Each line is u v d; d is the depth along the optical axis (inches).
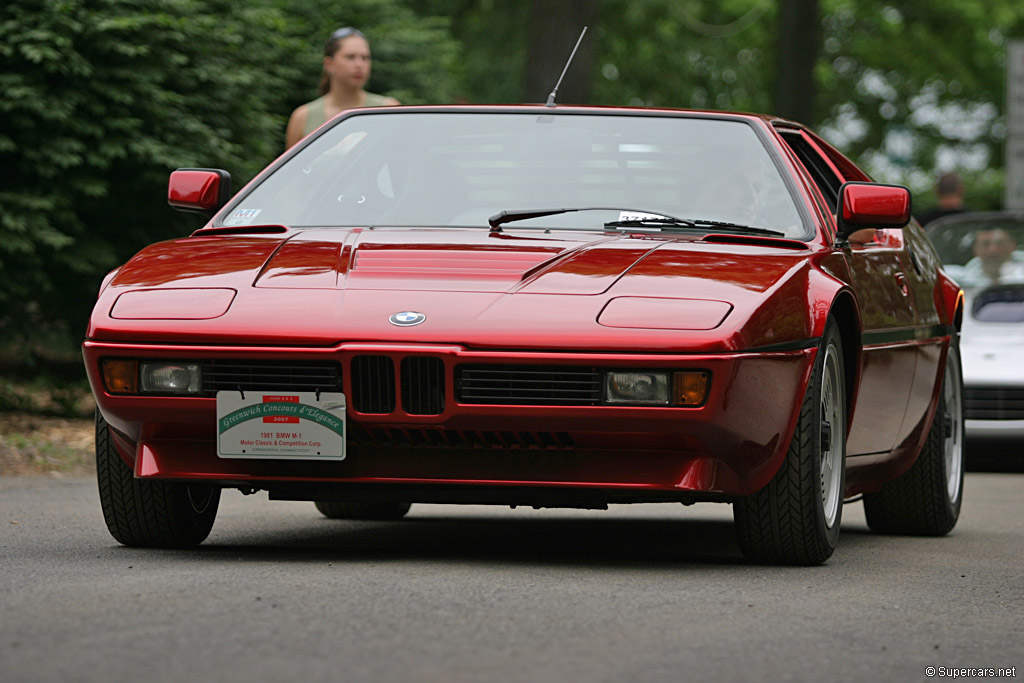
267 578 458.6
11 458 938.7
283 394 486.6
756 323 487.8
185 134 1189.7
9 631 365.1
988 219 1337.4
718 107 4180.6
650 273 506.9
